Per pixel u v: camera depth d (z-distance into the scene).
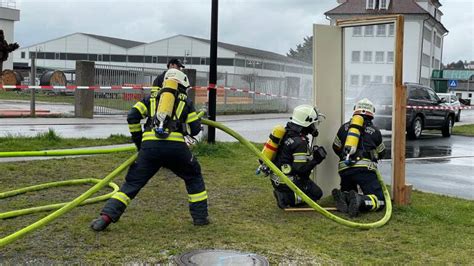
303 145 6.19
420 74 54.34
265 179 8.05
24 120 15.98
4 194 6.45
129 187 5.29
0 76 33.78
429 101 17.38
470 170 10.51
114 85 20.06
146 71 21.14
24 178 7.57
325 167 6.95
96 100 19.53
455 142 16.47
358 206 6.08
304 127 6.23
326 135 6.88
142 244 4.88
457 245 5.18
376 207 6.27
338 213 6.32
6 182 7.29
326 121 6.85
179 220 5.73
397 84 6.64
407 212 6.34
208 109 10.62
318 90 6.76
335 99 6.91
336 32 6.89
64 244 4.80
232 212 6.17
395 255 4.84
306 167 6.17
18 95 31.77
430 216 6.19
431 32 59.03
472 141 16.98
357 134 6.37
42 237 4.97
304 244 5.07
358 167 6.41
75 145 10.57
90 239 4.96
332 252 4.86
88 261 4.39
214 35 10.38
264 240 5.14
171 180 7.68
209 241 5.04
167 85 5.30
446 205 6.84
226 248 4.85
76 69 17.70
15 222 5.48
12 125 14.51
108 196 6.45
